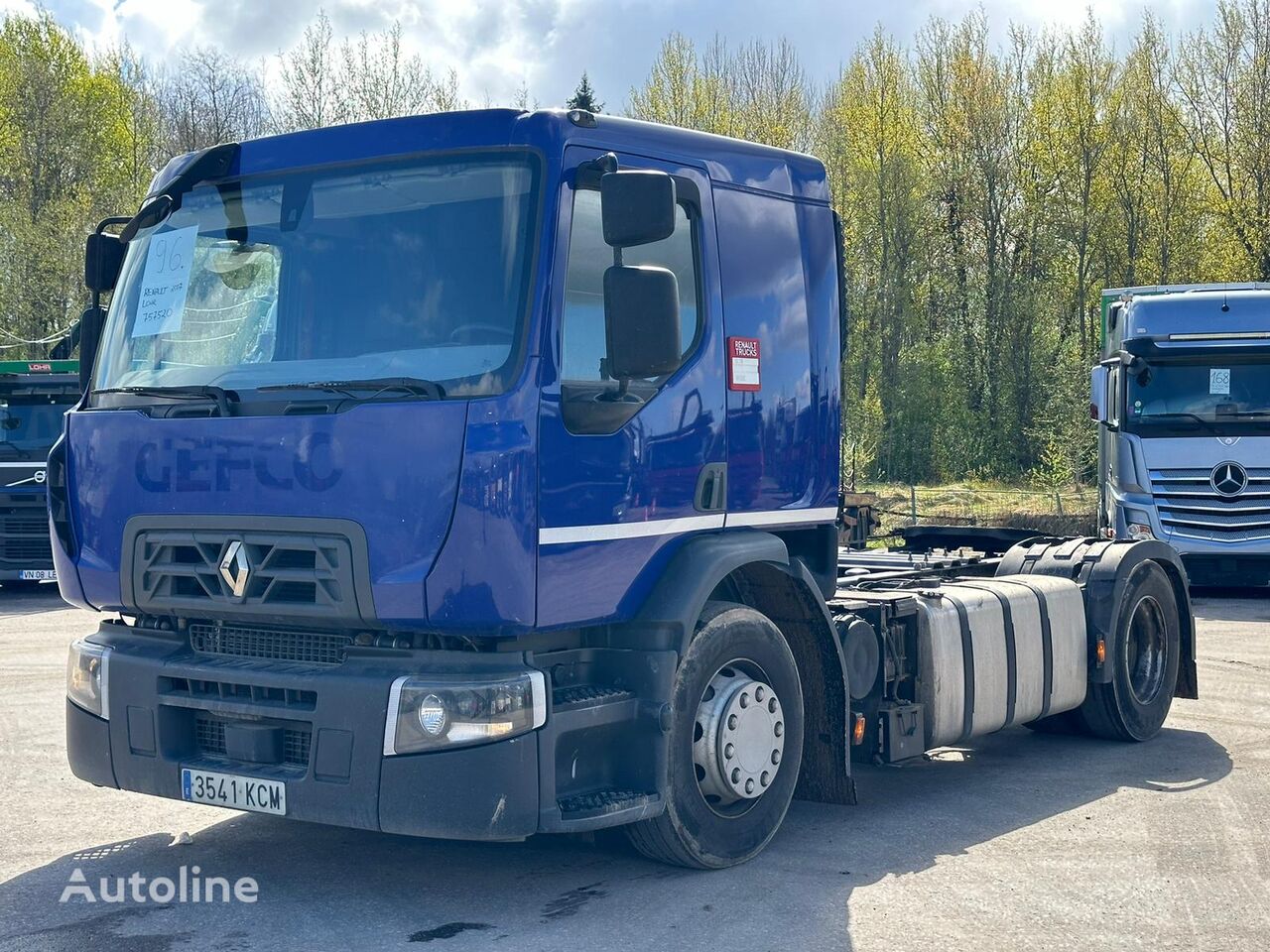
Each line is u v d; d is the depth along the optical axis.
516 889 5.15
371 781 4.54
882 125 47.94
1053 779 7.15
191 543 4.91
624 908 4.92
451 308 4.72
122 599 5.14
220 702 4.88
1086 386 39.19
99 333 5.71
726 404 5.38
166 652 5.12
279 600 4.75
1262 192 42.66
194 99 48.06
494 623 4.50
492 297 4.67
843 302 6.14
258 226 5.16
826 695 5.98
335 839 5.85
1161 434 16.33
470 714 4.49
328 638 4.82
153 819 6.18
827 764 6.00
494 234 4.73
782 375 5.69
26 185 40.97
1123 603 8.04
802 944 4.54
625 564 4.92
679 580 5.08
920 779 7.15
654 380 5.06
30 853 5.63
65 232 36.97
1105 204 48.19
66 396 17.05
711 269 5.38
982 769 7.43
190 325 5.22
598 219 4.89
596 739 4.93
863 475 41.62
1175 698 9.52
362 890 5.14
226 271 5.20
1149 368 16.47
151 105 46.81
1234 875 5.37
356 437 4.59
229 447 4.84
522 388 4.54
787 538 5.94
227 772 4.84
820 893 5.11
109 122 43.09
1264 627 13.50
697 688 5.18
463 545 4.47
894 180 47.66
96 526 5.21
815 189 5.99
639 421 4.97
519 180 4.73
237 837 5.88
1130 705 8.05
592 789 4.95
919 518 27.27
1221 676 10.34
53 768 7.16
